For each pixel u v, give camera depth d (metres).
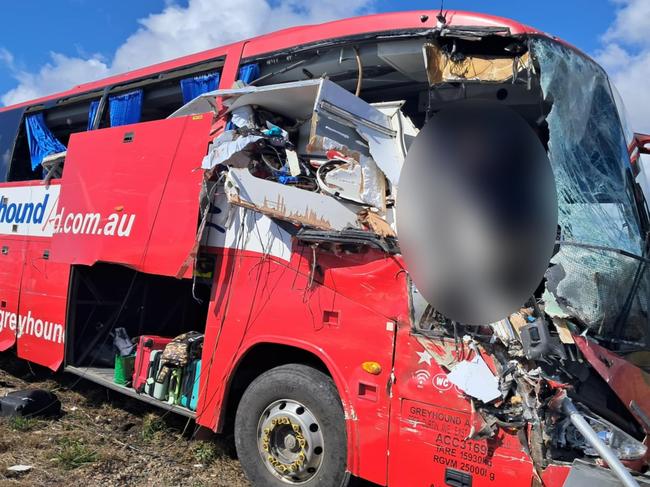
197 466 4.69
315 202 3.97
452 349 3.36
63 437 5.07
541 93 3.89
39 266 6.65
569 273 3.42
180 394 4.89
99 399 6.33
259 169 4.34
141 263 5.02
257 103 4.52
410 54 4.12
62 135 7.93
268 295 4.22
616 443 3.07
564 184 3.59
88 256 5.61
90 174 5.83
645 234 3.84
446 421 3.31
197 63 5.62
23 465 4.45
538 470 3.02
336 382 3.75
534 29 3.83
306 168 4.30
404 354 3.51
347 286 3.82
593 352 3.29
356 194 3.95
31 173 7.78
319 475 3.83
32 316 6.65
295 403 4.01
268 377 4.17
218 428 4.40
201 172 4.68
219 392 4.43
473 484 3.18
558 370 3.30
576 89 3.86
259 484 4.11
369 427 3.58
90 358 6.30
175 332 6.84
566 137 3.71
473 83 3.93
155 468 4.60
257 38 5.22
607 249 3.52
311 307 3.96
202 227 4.57
